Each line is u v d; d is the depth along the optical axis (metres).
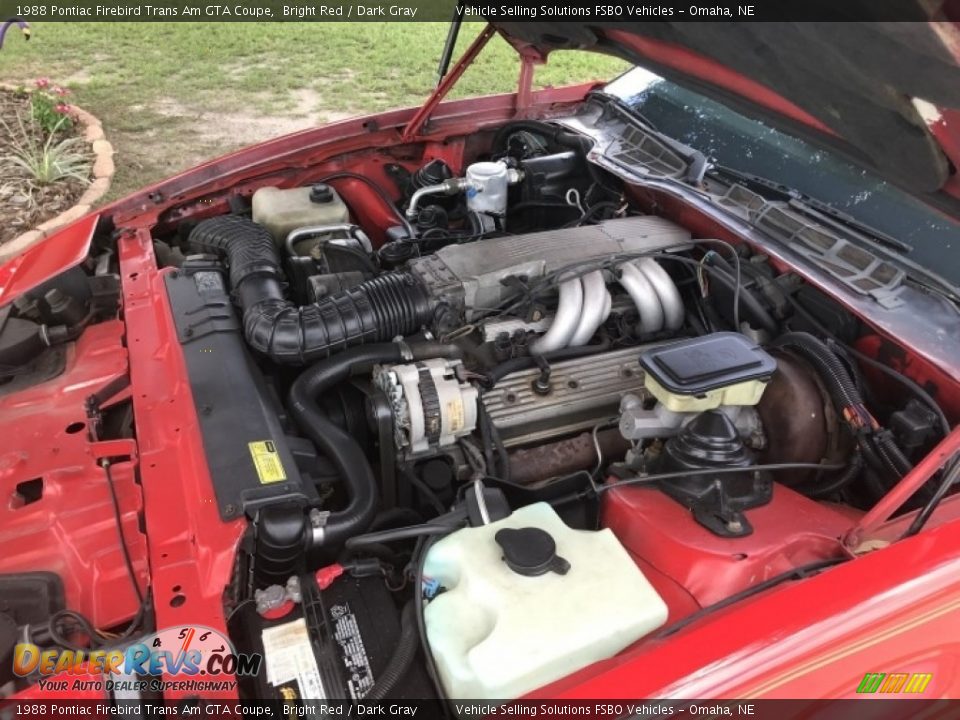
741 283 2.17
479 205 2.74
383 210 2.95
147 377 1.94
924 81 1.17
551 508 1.60
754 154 2.62
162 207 2.77
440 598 1.41
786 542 1.54
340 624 1.42
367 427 2.01
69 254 2.41
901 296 2.00
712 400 1.67
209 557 1.43
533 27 2.34
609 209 2.79
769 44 1.41
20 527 1.61
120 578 1.48
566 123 3.11
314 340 1.96
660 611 1.36
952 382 1.76
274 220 2.67
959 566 1.47
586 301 2.14
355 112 7.00
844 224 2.24
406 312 2.04
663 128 2.96
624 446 2.02
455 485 1.92
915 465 1.79
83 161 5.77
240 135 6.45
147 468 1.67
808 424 1.82
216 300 2.15
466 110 3.30
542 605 1.35
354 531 1.62
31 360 2.12
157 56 8.23
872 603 1.38
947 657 1.59
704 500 1.61
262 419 1.75
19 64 7.80
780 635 1.31
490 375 2.02
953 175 1.55
